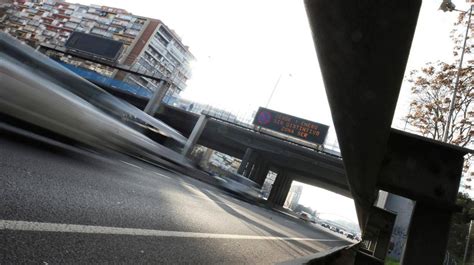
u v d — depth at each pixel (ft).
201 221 19.60
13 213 8.79
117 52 117.39
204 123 104.06
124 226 11.91
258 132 106.01
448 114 44.88
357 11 1.80
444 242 4.21
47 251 7.57
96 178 18.03
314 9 1.99
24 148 17.75
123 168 27.37
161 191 23.88
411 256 4.23
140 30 255.91
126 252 9.56
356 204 8.57
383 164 4.73
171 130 53.16
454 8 34.32
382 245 14.66
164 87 97.76
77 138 26.55
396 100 2.50
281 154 106.22
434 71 49.57
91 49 121.49
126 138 37.83
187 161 61.31
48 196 11.41
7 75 18.86
